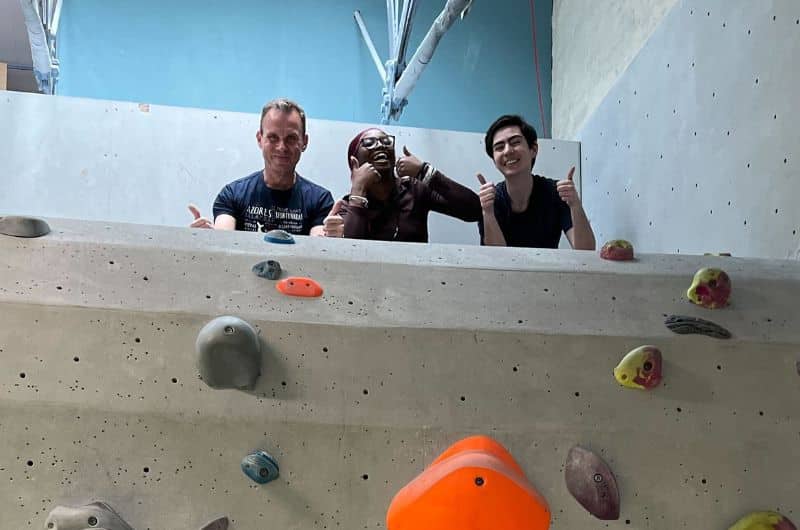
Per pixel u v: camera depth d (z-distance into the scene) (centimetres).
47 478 146
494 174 378
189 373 157
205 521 146
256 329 163
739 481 158
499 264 190
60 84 427
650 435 160
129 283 167
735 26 263
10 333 156
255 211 267
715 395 166
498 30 465
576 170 393
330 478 151
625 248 200
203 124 367
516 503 143
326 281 177
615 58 374
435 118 452
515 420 159
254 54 446
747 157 252
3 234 171
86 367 155
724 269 197
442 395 161
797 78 229
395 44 390
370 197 279
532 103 461
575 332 171
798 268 201
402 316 170
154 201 356
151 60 437
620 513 153
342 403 158
